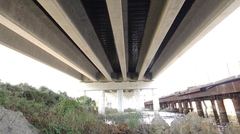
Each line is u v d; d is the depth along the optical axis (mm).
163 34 13188
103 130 12016
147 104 64000
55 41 16078
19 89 15883
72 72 32062
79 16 12891
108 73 29266
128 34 16938
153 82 37438
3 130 7051
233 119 16984
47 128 8641
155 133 11016
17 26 10852
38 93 17109
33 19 12328
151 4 11570
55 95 20406
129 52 23422
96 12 12969
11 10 10047
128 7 12578
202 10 11930
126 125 13555
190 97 24219
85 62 26734
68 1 10648
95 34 16141
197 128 9664
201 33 12586
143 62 22938
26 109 10336
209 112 24875
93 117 14047
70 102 12633
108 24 14695
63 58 18812
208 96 19469
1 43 13883
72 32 12461
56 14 9945
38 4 11375
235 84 13500
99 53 21141
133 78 36375
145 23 14414
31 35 12273
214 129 9391
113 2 9031
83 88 37281
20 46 16172
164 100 43750
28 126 8188
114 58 26453
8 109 9188
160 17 11391
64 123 9805
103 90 37469
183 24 14719
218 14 10172
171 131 10172
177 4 9281
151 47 16328
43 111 11172
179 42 16828
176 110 36750
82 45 15203
